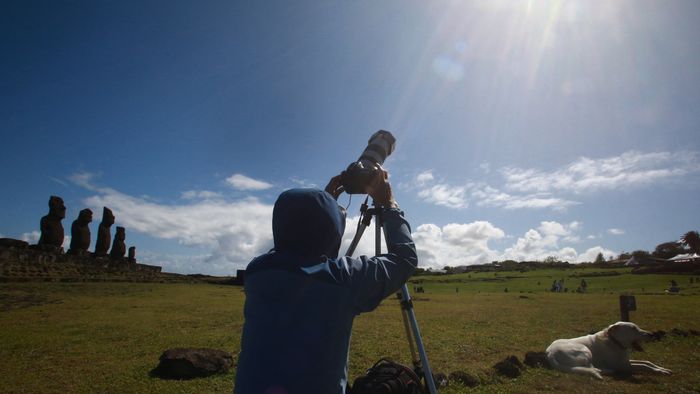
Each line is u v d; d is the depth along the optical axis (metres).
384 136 2.53
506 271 71.50
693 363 6.43
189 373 5.68
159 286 27.95
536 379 5.50
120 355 7.16
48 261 29.59
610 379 5.55
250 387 1.46
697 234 70.56
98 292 21.89
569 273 61.44
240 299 20.03
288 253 1.62
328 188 2.21
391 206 2.04
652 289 34.22
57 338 8.84
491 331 9.79
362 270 1.64
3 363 6.57
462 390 5.06
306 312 1.52
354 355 7.03
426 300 21.50
